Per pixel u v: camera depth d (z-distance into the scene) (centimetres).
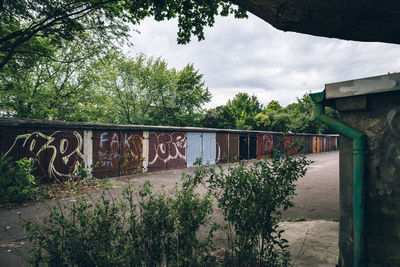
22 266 291
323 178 973
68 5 794
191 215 209
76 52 1587
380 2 139
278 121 3456
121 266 169
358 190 184
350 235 198
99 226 185
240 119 3700
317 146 3003
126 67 2234
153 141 1198
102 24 952
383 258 174
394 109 172
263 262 219
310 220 450
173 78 2617
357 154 186
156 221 210
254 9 190
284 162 218
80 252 174
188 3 538
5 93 1411
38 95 1549
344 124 200
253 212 208
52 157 844
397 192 169
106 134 1009
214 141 1556
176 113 2622
